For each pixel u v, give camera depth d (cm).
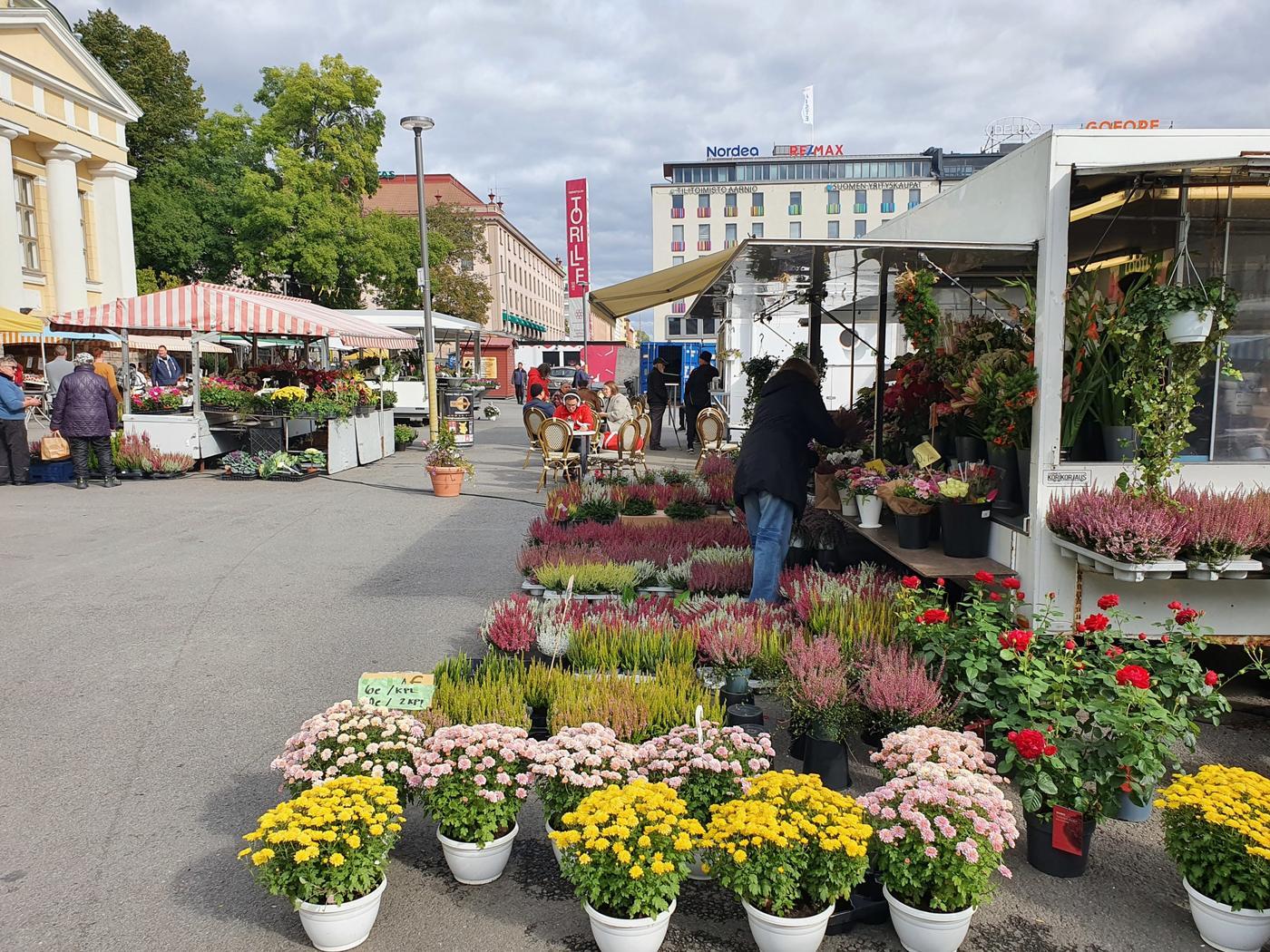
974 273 643
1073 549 408
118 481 1248
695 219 8088
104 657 530
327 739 330
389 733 330
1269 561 388
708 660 456
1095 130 418
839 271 645
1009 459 480
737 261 556
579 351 4044
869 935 288
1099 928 291
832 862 267
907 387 598
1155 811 367
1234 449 447
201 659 527
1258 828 269
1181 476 435
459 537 885
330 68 3294
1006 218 468
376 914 288
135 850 328
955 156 7950
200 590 680
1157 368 424
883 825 285
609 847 268
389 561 778
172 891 304
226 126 3456
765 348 1691
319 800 282
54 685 486
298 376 1520
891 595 482
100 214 2911
